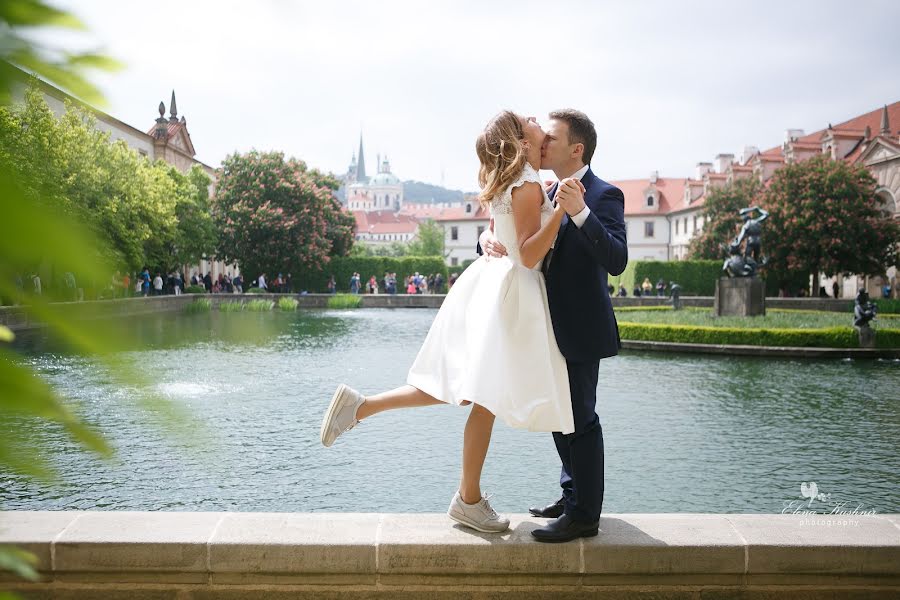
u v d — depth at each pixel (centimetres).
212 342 1911
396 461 722
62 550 284
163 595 289
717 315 2623
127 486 618
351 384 1211
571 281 304
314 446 776
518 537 301
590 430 306
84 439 49
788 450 782
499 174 294
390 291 5472
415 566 292
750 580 298
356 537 296
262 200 5206
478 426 307
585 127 318
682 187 8625
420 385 309
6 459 48
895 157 4606
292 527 304
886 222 4506
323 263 5450
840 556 296
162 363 1438
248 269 5284
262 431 844
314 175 6134
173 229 3372
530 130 305
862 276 4750
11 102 44
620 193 318
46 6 41
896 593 298
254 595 291
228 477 655
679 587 298
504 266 303
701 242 5881
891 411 1011
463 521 309
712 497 620
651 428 895
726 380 1349
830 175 4522
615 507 596
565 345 302
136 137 4597
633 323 2098
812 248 4588
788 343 1834
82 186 2383
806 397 1141
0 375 46
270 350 1738
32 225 39
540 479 672
